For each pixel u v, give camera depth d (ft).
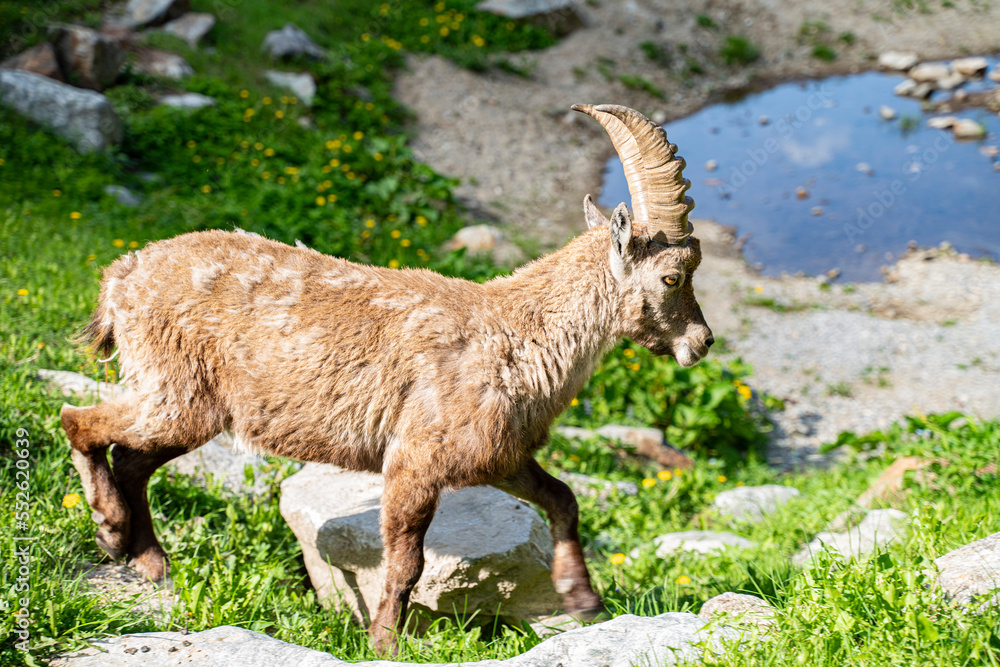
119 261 12.85
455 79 56.95
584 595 13.42
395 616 12.25
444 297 12.69
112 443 12.94
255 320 12.25
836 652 9.10
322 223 36.83
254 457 17.69
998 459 16.57
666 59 64.75
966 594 10.08
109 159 37.81
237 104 45.42
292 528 14.97
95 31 46.42
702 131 57.26
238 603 11.85
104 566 13.28
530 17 63.57
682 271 13.08
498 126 54.24
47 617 10.21
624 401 28.78
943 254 42.73
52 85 37.99
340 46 55.21
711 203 48.83
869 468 21.54
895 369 34.53
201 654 9.87
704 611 11.39
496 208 46.75
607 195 49.93
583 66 61.93
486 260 38.99
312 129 46.68
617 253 12.78
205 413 12.53
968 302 38.78
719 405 28.63
